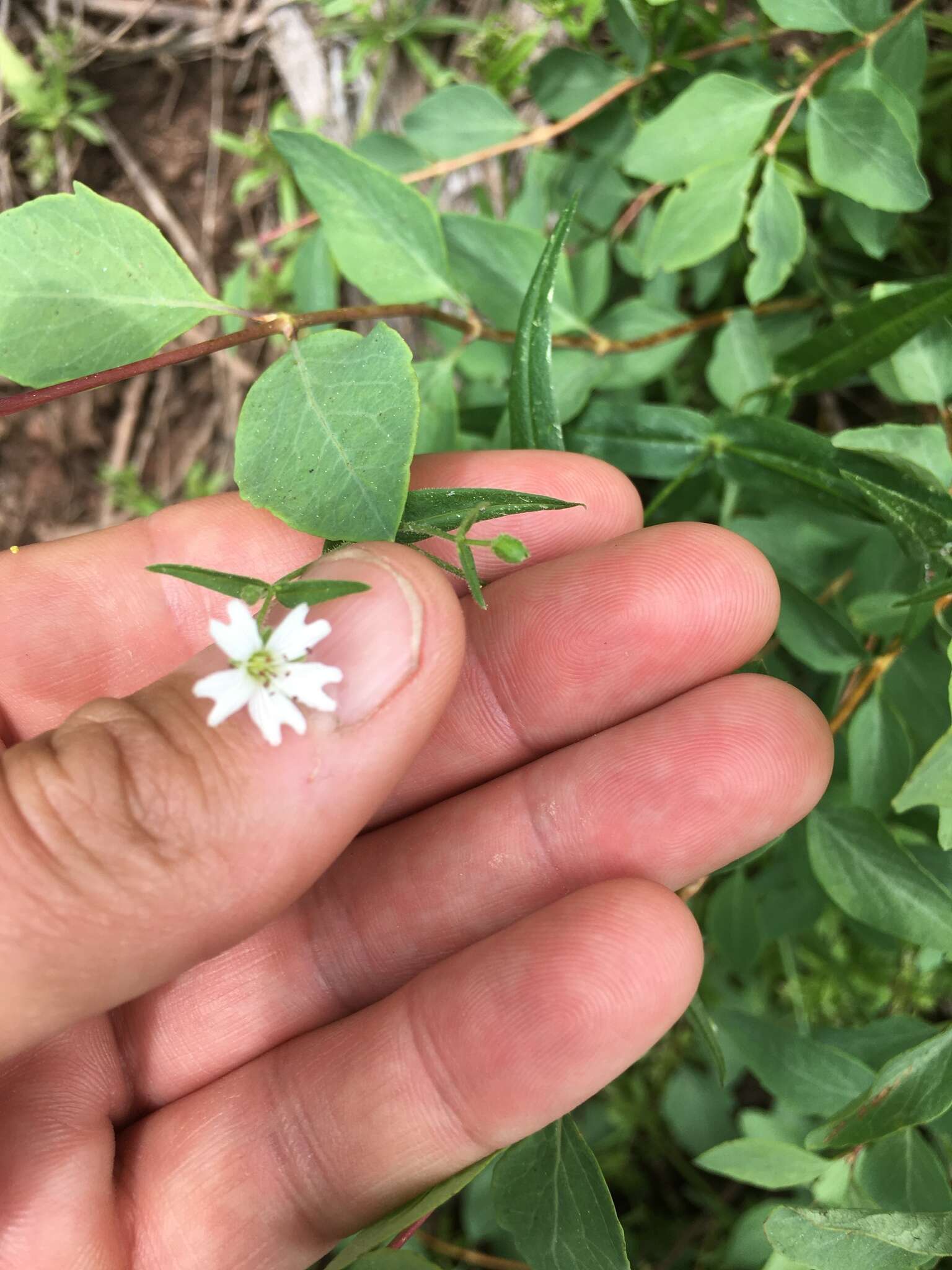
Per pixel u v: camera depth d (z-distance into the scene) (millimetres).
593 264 121
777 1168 93
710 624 95
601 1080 83
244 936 79
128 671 108
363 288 101
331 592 67
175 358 81
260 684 69
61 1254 90
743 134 103
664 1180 155
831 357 105
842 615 115
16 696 104
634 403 125
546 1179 84
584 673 98
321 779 73
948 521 86
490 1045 84
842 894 97
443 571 106
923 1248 77
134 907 71
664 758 92
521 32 141
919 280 126
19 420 174
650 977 82
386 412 75
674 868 94
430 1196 79
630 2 106
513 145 122
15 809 69
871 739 101
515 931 86
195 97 162
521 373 96
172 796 71
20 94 157
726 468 109
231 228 166
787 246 105
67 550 105
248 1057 103
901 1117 85
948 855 103
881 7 99
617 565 96
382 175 98
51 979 71
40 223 77
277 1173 94
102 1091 99
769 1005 141
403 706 73
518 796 97
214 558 106
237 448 78
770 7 101
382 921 100
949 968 132
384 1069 89
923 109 121
